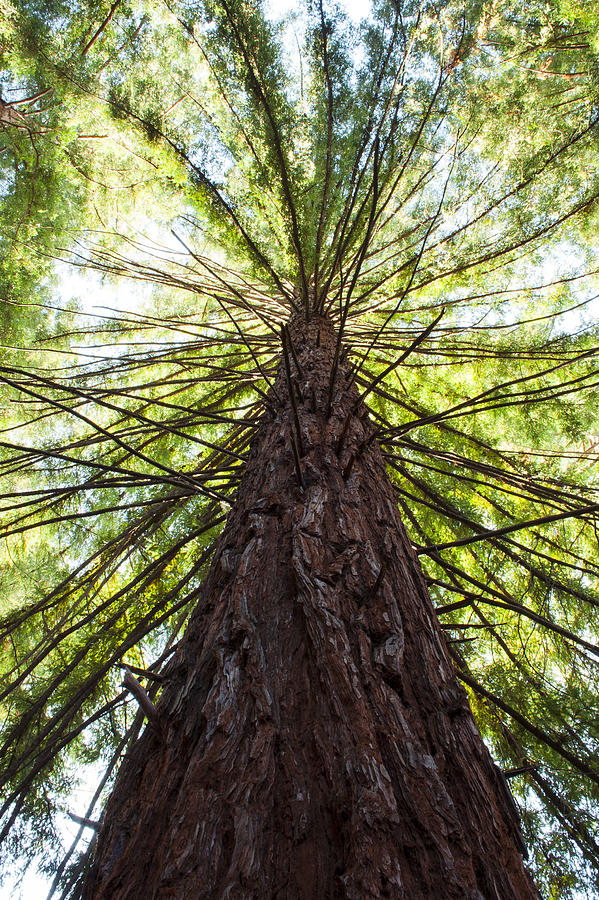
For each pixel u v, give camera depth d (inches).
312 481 76.7
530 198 151.2
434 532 159.9
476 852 39.7
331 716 45.9
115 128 138.9
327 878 37.1
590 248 163.9
